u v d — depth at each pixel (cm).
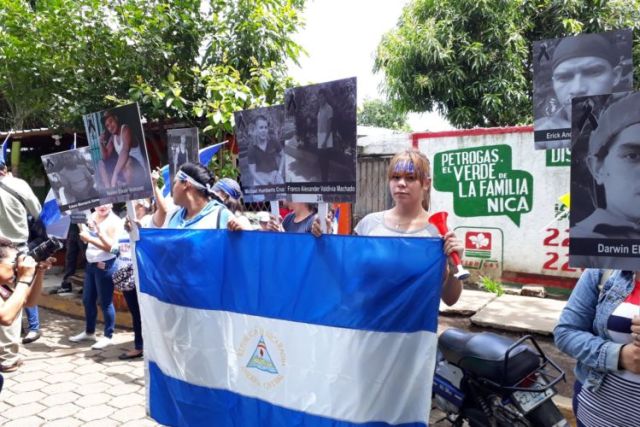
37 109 862
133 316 529
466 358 298
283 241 270
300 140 266
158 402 329
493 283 637
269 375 273
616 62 306
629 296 187
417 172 258
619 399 186
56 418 396
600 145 177
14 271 299
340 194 252
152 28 715
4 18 737
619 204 175
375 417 235
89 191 446
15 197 551
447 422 375
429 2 1099
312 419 255
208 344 301
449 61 1066
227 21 759
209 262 302
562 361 434
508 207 645
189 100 750
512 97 1034
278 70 766
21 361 512
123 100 709
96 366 512
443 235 227
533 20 1082
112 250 525
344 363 245
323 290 254
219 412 295
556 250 616
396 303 230
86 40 725
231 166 714
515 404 279
